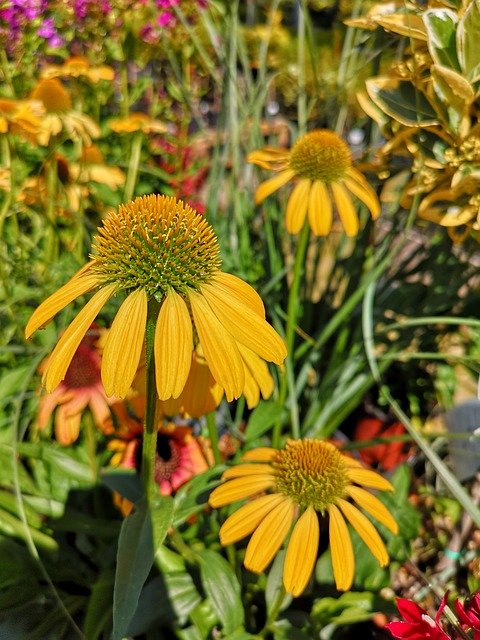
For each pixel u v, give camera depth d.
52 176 0.31
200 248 0.18
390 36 0.28
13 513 0.26
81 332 0.17
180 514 0.22
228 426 0.33
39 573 0.25
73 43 0.41
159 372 0.16
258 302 0.18
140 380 0.22
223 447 0.32
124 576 0.17
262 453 0.22
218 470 0.24
